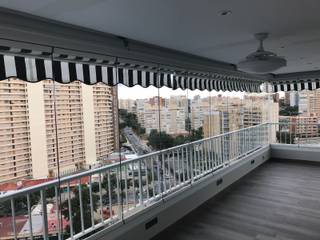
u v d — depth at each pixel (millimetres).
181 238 3084
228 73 4812
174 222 3430
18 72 2035
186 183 3992
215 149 4773
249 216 3568
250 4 1940
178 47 3283
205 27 2479
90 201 2754
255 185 4863
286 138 6809
